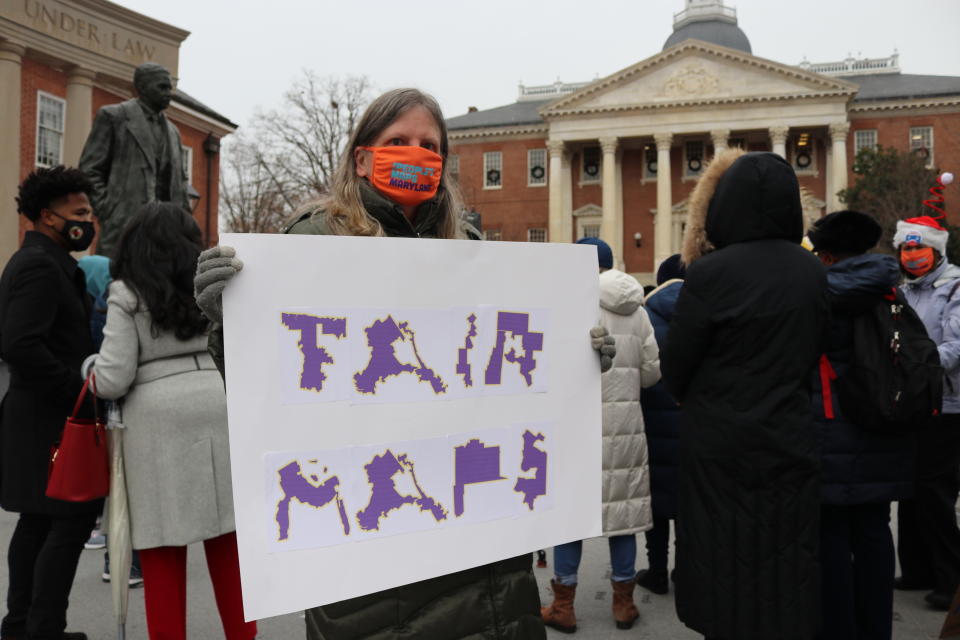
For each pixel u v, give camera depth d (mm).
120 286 2699
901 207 35125
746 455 2475
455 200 2010
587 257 2059
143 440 2684
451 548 1771
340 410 1678
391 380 1741
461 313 1843
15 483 3021
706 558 2525
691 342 2602
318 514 1632
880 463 2922
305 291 1663
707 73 46312
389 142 1851
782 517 2459
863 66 57062
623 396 3793
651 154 50062
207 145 26422
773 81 45531
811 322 2523
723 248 2672
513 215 51281
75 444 2689
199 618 3816
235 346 1592
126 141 5926
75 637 3422
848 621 2945
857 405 2881
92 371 2711
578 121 48344
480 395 1859
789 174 2623
